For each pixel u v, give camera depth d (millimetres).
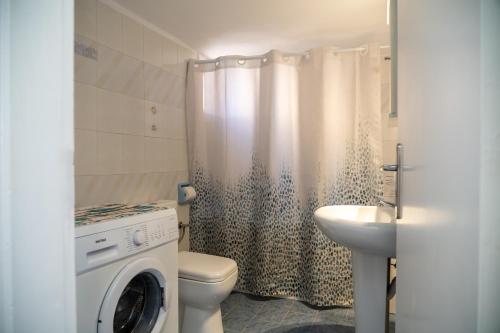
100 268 1001
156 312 1274
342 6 1580
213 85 2215
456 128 323
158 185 1927
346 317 1844
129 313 1264
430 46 429
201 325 1521
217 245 2225
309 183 1995
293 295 2090
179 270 1511
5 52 329
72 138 381
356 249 1147
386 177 1864
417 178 516
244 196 2164
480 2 266
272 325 1763
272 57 1990
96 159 1493
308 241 2008
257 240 2121
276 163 2021
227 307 1983
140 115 1771
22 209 338
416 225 516
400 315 678
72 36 384
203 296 1467
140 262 1144
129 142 1694
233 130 2148
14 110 332
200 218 2240
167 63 1989
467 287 290
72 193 379
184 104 2197
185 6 1615
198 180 2221
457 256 315
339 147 1918
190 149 2217
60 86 370
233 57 2113
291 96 2039
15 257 335
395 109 1045
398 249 739
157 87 1907
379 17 1694
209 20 1772
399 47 749
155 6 1617
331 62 1896
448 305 340
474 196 277
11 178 332
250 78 2133
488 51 260
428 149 439
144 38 1783
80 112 1408
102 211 1286
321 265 1951
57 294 363
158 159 1927
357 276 1326
